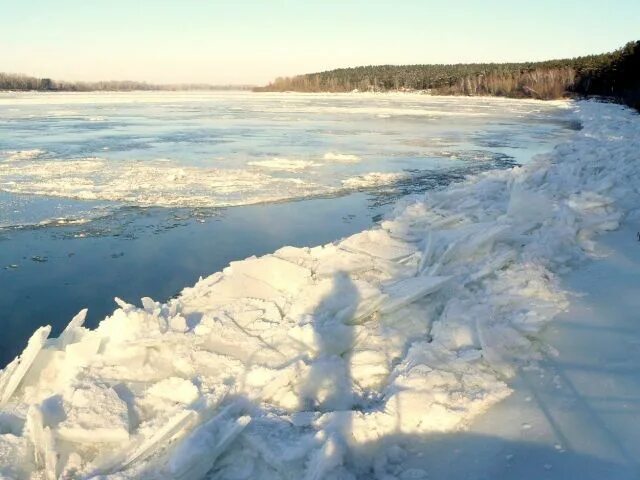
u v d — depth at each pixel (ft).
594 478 10.17
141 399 13.75
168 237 37.68
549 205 28.50
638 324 15.53
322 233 38.70
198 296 20.16
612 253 22.07
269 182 55.57
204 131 106.11
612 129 78.38
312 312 18.26
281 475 11.18
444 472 11.02
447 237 24.56
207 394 13.55
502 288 19.07
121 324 16.65
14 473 11.32
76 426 12.36
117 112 162.30
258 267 21.72
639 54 157.99
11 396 14.58
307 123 125.08
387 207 46.09
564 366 14.12
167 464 11.41
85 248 35.32
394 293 19.30
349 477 10.75
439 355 14.84
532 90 237.66
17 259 33.30
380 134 101.40
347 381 14.57
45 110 167.22
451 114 151.33
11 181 54.60
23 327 24.77
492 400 13.07
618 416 11.78
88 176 57.36
